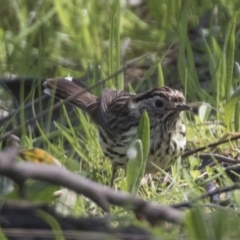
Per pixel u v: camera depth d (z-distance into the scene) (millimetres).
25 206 6906
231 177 10148
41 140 11227
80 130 11703
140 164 9164
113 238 6629
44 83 11938
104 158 11086
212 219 6891
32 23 14320
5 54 13672
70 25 14141
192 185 9570
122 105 11188
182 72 12484
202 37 14055
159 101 10953
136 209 6539
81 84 12203
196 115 12164
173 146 10750
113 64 12852
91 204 9109
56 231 6594
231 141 11078
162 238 6723
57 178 6051
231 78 11844
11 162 5855
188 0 12812
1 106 12344
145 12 14922
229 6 14227
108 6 14688
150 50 14102
